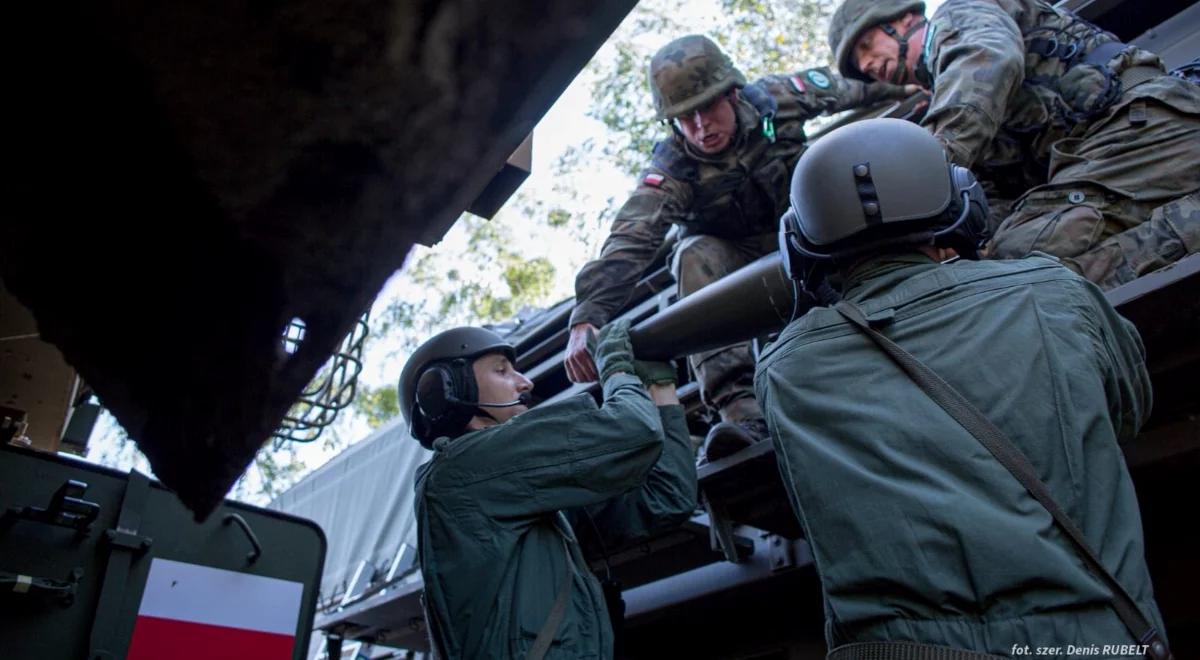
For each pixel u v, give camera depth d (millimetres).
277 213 886
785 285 2182
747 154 2932
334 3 689
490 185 2605
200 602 2693
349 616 3963
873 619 1250
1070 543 1192
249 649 2742
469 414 2297
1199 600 2236
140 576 2604
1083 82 2213
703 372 2828
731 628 3268
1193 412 1960
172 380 1090
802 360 1515
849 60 2877
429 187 869
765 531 2619
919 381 1367
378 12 705
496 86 781
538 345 4480
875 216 1611
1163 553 2334
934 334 1418
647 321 2371
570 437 1937
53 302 1008
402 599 3656
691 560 2979
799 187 1719
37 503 2506
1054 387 1306
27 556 2432
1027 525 1194
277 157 829
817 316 1562
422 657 4621
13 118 813
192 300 1002
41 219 923
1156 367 1832
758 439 2602
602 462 1918
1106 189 1991
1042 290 1420
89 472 2633
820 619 3000
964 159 2051
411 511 5199
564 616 1798
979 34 2197
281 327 1017
